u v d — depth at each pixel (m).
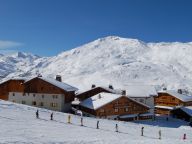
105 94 95.19
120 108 89.94
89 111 88.25
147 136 53.25
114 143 33.16
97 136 43.16
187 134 66.19
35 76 91.69
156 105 124.94
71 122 56.09
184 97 120.00
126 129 58.66
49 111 67.50
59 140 33.09
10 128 40.47
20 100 93.06
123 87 112.81
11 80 94.69
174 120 99.12
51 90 88.94
